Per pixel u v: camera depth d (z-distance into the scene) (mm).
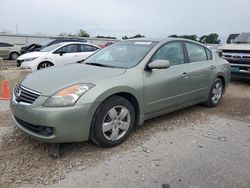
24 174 3424
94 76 4082
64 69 4543
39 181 3289
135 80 4344
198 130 4957
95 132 3910
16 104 3934
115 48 5355
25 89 3936
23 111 3773
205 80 5855
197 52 5871
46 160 3764
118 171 3523
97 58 5246
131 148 4160
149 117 4734
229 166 3693
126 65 4637
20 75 10500
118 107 4125
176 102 5164
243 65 9047
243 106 6590
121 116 4180
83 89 3775
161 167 3637
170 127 5047
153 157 3900
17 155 3883
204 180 3359
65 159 3795
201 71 5684
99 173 3473
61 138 3639
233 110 6230
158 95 4719
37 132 3771
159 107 4812
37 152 3969
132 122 4367
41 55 11781
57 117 3559
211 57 6254
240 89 8758
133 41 5410
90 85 3859
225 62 6594
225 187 3229
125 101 4184
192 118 5574
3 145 4184
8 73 10398
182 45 5508
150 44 5055
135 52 4938
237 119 5652
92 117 3820
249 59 8875
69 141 3719
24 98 3865
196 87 5621
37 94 3727
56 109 3574
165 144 4328
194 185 3256
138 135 4629
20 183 3248
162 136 4633
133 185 3236
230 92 8227
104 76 4117
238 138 4652
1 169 3521
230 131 4969
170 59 5137
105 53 5316
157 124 5160
